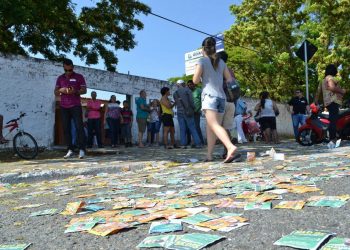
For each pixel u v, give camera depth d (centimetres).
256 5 2722
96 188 449
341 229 215
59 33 1892
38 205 355
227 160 620
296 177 404
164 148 1212
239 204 287
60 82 865
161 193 373
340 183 352
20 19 1128
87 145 1313
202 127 1836
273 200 298
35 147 989
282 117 2455
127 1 2097
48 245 228
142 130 1338
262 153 777
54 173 629
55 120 1447
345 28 2444
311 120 1037
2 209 353
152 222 252
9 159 963
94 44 2130
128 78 1603
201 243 203
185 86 1127
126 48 2200
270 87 2941
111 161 780
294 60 2722
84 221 270
